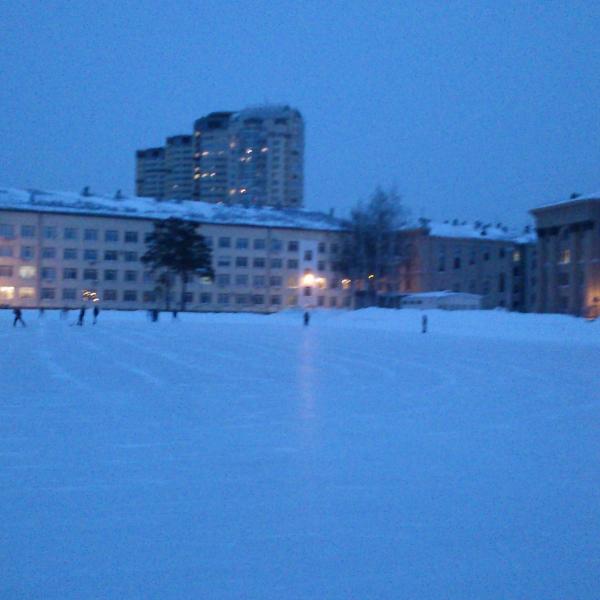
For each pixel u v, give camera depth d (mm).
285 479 10641
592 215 78812
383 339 46281
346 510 9203
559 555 7734
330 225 108125
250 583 6941
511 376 24656
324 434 14031
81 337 43281
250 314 83750
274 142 187750
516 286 105375
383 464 11633
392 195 131500
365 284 99812
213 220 101312
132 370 25109
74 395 18969
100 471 11008
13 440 13219
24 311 81375
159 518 8812
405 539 8180
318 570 7270
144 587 6828
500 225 114250
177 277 98000
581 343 44875
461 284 101125
